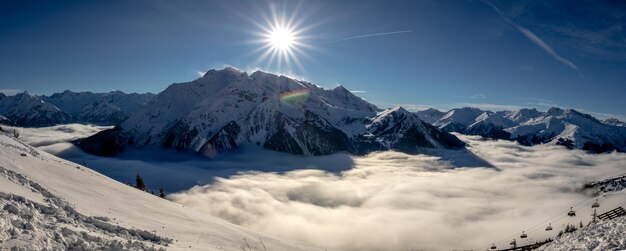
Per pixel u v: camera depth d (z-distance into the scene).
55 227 17.94
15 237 14.91
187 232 29.53
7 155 30.73
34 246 14.80
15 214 17.44
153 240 23.42
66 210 22.92
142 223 27.69
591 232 26.48
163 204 39.69
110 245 18.09
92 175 40.66
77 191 30.42
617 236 21.58
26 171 28.92
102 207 28.41
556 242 30.81
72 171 37.06
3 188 20.83
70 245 16.72
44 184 27.53
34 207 20.28
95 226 22.19
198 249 24.41
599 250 20.23
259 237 38.50
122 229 23.16
